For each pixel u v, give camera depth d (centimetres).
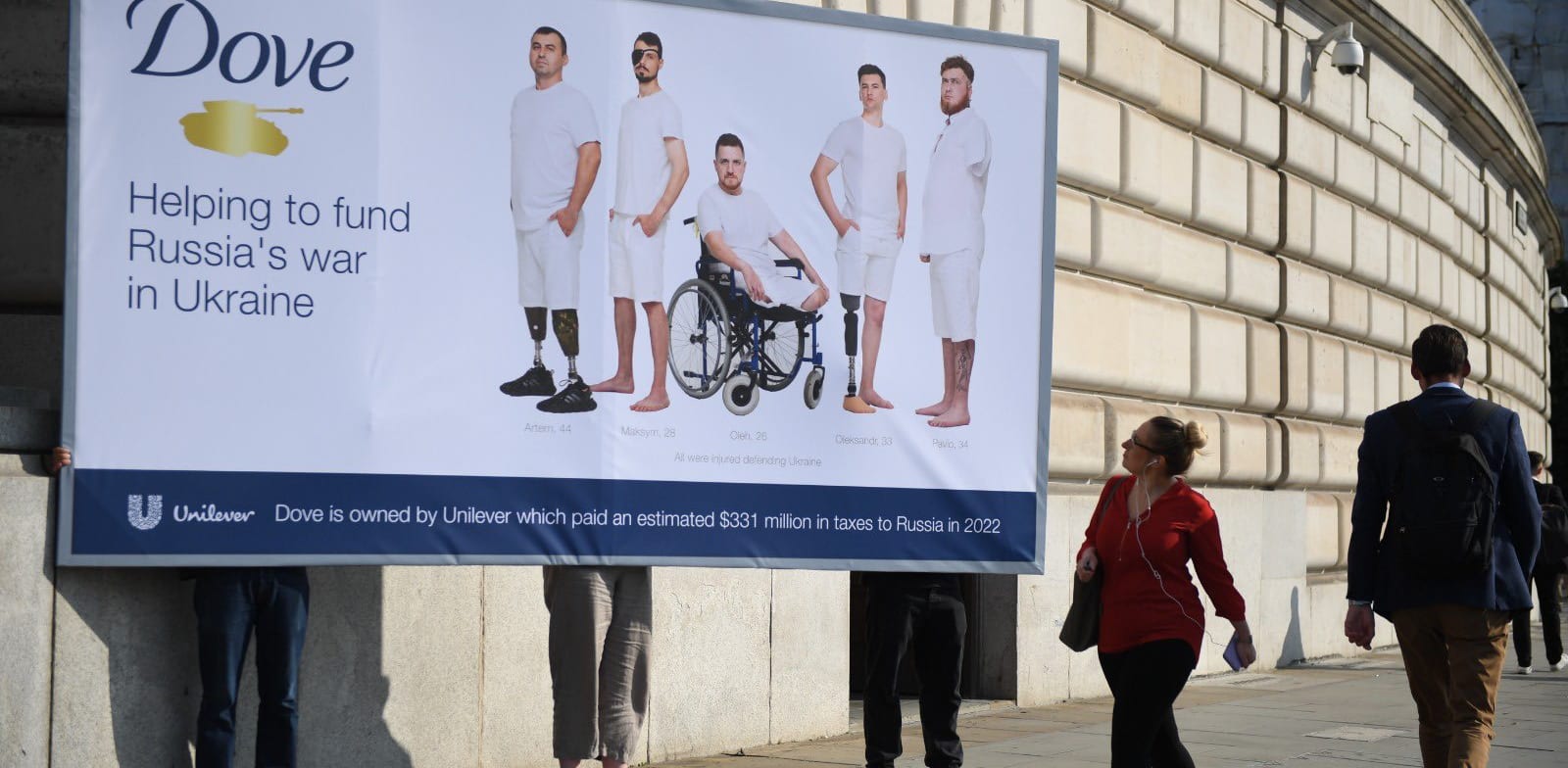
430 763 695
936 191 698
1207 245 1300
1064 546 1106
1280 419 1435
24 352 720
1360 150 1580
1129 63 1177
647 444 647
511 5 629
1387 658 1530
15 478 557
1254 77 1376
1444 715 608
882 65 691
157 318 577
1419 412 600
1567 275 4050
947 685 682
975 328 702
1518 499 587
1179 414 1245
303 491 593
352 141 604
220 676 586
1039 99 716
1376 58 1617
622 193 645
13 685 552
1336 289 1528
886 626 676
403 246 610
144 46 579
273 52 595
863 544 678
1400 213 1686
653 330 649
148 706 598
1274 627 1392
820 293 678
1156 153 1216
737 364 663
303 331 596
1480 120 1889
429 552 610
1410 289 1720
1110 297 1153
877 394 686
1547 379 2822
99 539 567
